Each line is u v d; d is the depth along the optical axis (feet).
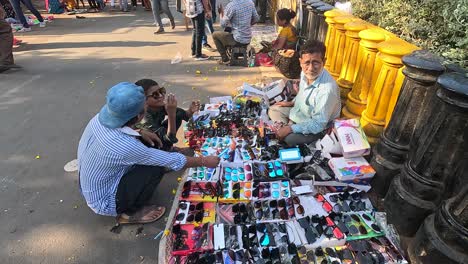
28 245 7.16
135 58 19.12
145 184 7.19
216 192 8.00
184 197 7.97
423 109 7.01
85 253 6.98
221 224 7.19
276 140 9.77
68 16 31.63
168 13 25.08
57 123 12.12
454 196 5.93
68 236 7.39
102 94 14.46
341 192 8.11
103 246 7.14
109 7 36.50
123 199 7.18
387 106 8.48
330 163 8.30
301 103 9.42
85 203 8.38
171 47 21.13
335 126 8.48
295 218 7.36
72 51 20.57
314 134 9.04
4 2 28.04
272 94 11.41
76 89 15.01
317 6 14.26
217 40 17.29
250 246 6.74
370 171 7.87
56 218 7.89
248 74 16.44
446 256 5.67
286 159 8.64
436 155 6.31
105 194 7.09
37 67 17.87
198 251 6.66
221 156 9.19
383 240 6.85
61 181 9.15
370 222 7.23
